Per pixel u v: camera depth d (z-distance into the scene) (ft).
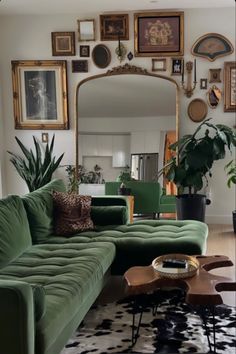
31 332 4.91
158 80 15.60
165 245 8.83
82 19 15.37
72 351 6.76
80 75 15.83
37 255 8.11
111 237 9.43
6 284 4.89
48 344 5.21
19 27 15.72
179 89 15.44
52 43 15.61
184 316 7.98
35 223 9.30
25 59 15.87
